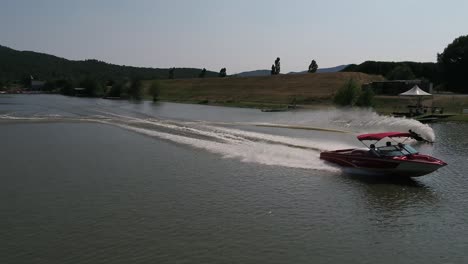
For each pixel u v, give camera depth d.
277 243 14.50
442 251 14.10
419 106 65.94
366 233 15.52
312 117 63.53
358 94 68.81
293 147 31.86
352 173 24.22
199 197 19.50
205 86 164.38
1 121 53.31
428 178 23.38
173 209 17.80
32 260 13.23
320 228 15.91
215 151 30.44
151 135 39.16
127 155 29.34
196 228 15.72
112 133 41.25
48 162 27.03
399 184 22.09
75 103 108.94
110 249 13.95
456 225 16.36
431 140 37.94
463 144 35.81
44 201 18.89
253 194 20.03
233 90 149.75
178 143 34.19
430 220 16.89
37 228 15.77
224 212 17.48
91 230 15.54
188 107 97.50
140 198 19.33
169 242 14.49
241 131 42.28
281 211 17.69
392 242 14.78
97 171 24.52
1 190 20.58
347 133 42.16
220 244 14.37
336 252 13.91
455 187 21.58
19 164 26.42
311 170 24.81
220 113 75.44
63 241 14.60
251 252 13.79
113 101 124.94
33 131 43.22
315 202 18.95
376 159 23.36
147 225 16.00
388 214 17.55
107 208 17.94
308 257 13.51
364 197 19.80
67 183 21.89
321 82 145.50
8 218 16.80
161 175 23.56
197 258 13.32
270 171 24.55
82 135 39.94
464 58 121.44
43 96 169.38
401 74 136.12
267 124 50.59
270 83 154.62
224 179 22.73
